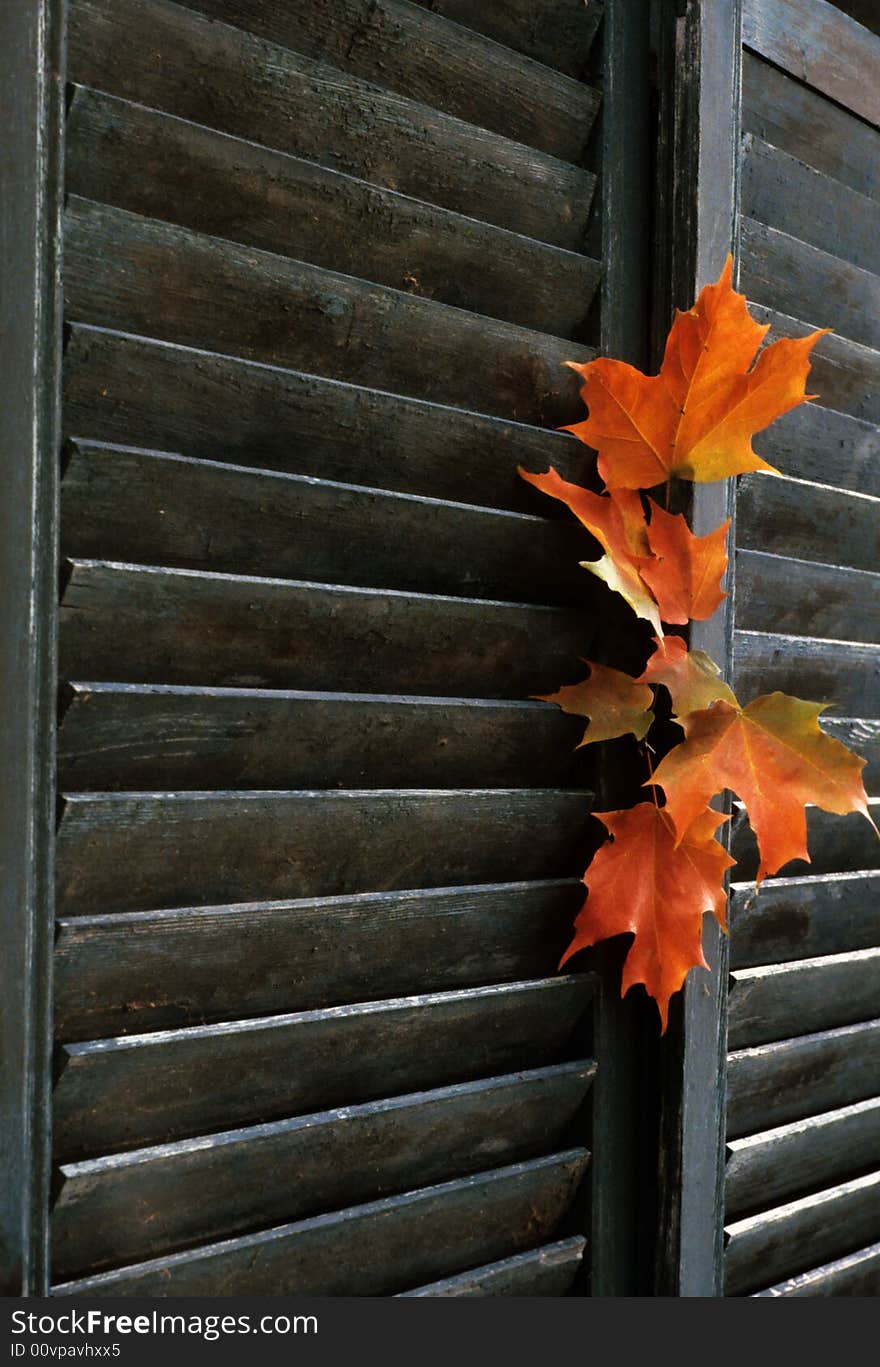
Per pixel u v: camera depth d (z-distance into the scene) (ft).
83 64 2.73
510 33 3.11
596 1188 3.15
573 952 3.08
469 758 3.07
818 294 3.50
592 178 3.19
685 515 3.17
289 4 2.88
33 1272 2.65
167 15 2.76
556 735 3.15
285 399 2.87
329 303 2.91
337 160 2.94
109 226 2.73
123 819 2.73
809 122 3.49
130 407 2.76
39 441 2.67
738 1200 3.30
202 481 2.80
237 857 2.83
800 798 3.05
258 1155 2.83
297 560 2.91
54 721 2.68
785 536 3.45
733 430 3.11
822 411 3.50
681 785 3.04
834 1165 3.46
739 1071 3.29
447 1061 3.04
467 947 3.05
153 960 2.76
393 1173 2.97
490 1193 3.05
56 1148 2.71
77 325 2.70
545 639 3.14
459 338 3.04
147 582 2.74
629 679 3.11
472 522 3.04
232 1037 2.80
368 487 2.97
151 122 2.75
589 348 3.19
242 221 2.86
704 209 3.22
